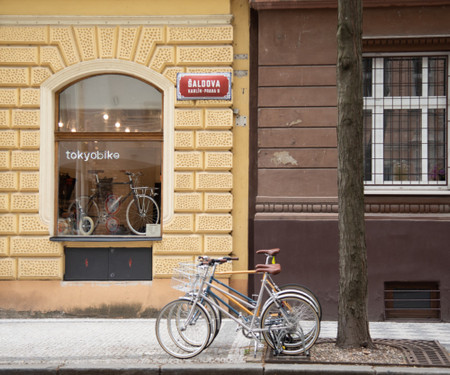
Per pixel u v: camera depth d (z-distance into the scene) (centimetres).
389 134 938
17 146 931
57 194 952
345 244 677
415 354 658
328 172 916
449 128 921
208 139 920
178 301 673
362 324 679
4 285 925
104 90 955
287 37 926
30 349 710
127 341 753
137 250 937
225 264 920
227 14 925
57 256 927
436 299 905
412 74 936
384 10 913
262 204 919
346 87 674
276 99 923
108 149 957
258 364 626
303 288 718
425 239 895
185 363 638
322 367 611
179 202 920
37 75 932
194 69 927
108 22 932
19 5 936
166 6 932
